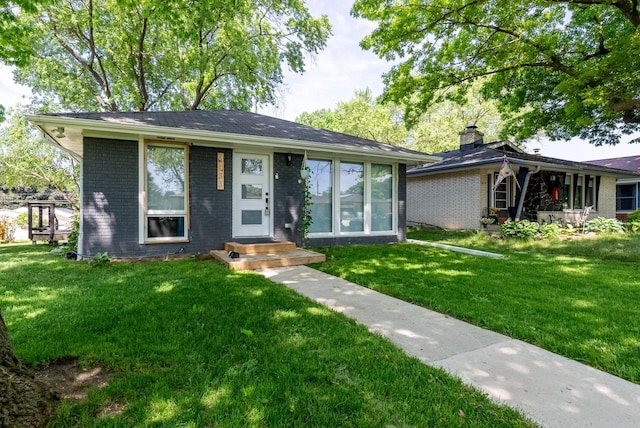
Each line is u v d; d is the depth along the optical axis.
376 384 2.10
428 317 3.47
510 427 1.74
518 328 3.10
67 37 15.18
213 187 7.06
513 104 13.26
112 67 16.48
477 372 2.33
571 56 11.22
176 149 6.71
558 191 14.22
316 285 4.71
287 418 1.76
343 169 8.73
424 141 27.25
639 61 8.34
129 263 5.86
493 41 10.84
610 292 4.38
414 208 16.08
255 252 6.69
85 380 2.08
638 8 9.53
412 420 1.78
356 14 11.10
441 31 10.68
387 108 28.14
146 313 3.25
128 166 6.27
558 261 6.69
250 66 16.44
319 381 2.12
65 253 7.08
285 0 15.91
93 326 2.88
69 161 18.41
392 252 7.62
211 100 18.39
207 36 16.17
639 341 2.84
